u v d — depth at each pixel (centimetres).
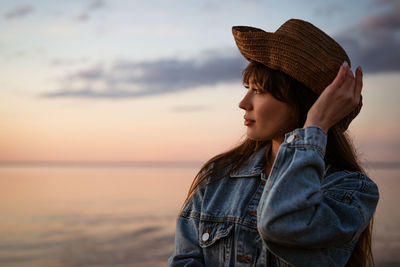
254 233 137
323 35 133
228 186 154
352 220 122
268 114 136
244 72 142
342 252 130
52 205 3234
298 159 120
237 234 139
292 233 113
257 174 147
